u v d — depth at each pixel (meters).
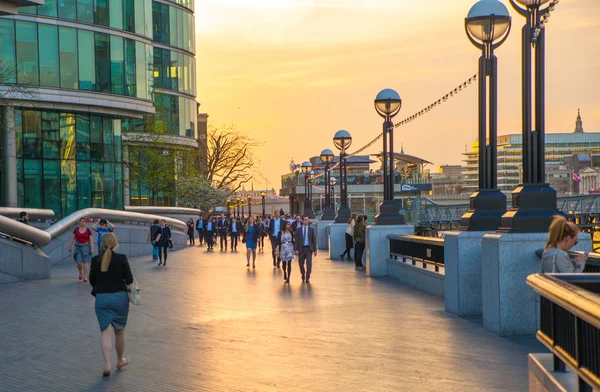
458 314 12.81
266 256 34.44
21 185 41.56
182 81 66.88
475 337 10.59
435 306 14.26
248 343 10.45
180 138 65.75
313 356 9.38
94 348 10.42
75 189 43.97
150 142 55.56
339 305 14.58
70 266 27.39
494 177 13.22
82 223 21.33
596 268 8.95
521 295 10.62
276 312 13.71
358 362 8.93
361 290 17.42
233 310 14.11
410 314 13.14
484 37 13.08
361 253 24.41
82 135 44.50
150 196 59.72
